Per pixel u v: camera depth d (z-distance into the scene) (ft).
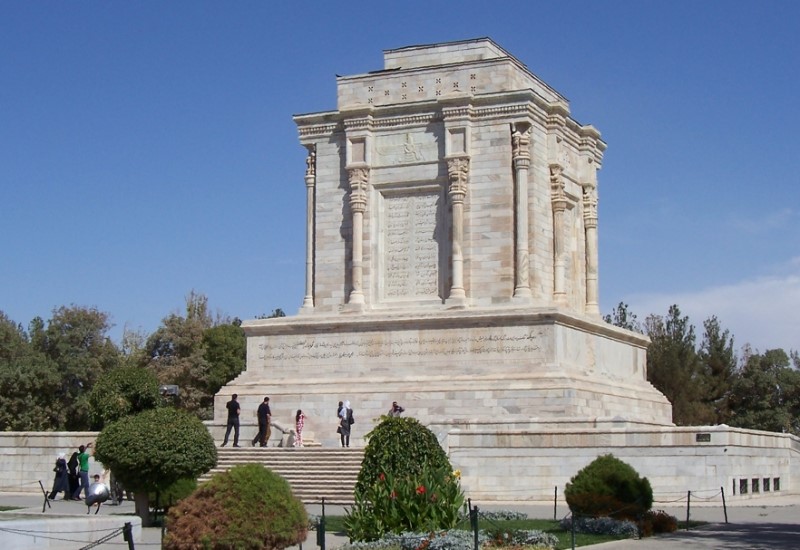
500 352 215.72
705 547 114.32
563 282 236.02
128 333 440.45
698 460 169.37
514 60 238.07
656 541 120.57
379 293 235.20
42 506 172.04
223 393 231.30
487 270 226.58
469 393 211.41
